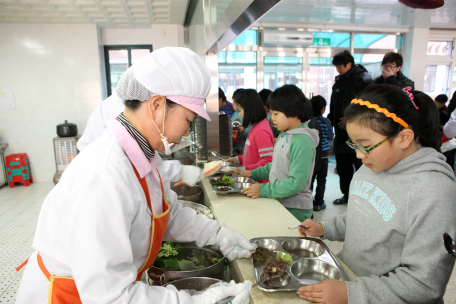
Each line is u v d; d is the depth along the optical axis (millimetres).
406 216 736
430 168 713
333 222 1052
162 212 829
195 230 971
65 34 4324
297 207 1560
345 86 3189
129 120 714
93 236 567
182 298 636
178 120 710
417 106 736
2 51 4238
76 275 572
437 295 655
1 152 4309
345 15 4613
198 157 2623
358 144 762
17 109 4402
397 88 728
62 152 4375
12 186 4324
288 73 5445
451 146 2664
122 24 4398
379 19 4836
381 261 808
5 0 3299
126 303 574
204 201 1771
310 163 1394
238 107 1999
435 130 746
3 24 4180
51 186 4395
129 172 657
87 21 4191
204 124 2549
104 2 3465
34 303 701
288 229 1144
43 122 4496
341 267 830
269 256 906
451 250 556
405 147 729
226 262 1098
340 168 3369
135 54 4797
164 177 922
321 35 5348
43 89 4410
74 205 582
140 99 674
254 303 719
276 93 1454
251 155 2033
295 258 896
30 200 3777
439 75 5855
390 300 673
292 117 1461
